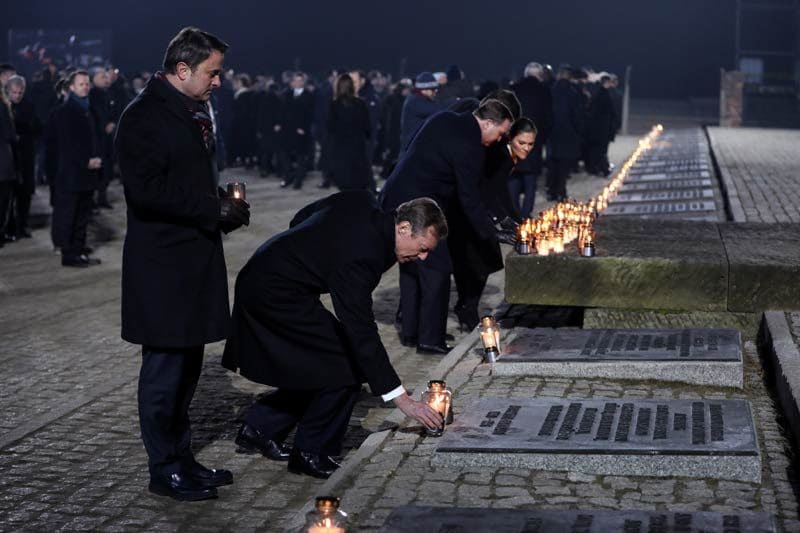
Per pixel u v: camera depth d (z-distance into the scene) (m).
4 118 13.52
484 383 7.07
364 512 5.02
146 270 5.50
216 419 6.97
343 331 5.84
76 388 7.76
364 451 5.81
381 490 5.27
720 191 17.73
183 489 5.61
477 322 9.28
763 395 6.81
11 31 32.91
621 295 8.27
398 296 10.91
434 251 8.49
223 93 26.48
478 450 5.51
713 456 5.32
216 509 5.51
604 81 24.64
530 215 15.15
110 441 6.58
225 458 6.24
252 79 28.91
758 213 14.13
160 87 5.47
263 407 6.20
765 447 5.84
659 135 35.78
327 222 5.71
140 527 5.29
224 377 7.94
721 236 9.52
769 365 7.36
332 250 5.65
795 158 23.86
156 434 5.63
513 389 6.91
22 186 14.95
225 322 5.67
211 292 5.62
